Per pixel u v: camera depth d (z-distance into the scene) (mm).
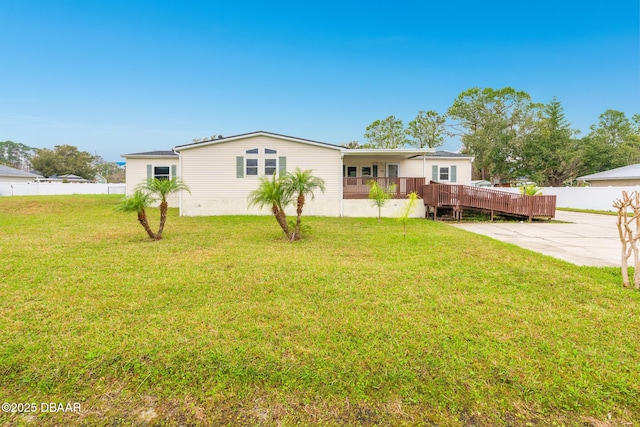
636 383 2342
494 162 30828
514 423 2016
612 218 15508
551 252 7180
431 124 36906
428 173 18703
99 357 2652
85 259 5996
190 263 5777
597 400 2186
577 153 26438
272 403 2186
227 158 14375
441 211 15867
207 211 14367
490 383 2367
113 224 10961
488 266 5637
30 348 2768
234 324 3287
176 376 2445
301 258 6230
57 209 14828
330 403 2186
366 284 4625
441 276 5023
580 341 2959
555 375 2441
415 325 3281
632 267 5688
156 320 3377
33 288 4340
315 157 14547
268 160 14438
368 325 3279
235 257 6281
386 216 14961
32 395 2260
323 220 13031
